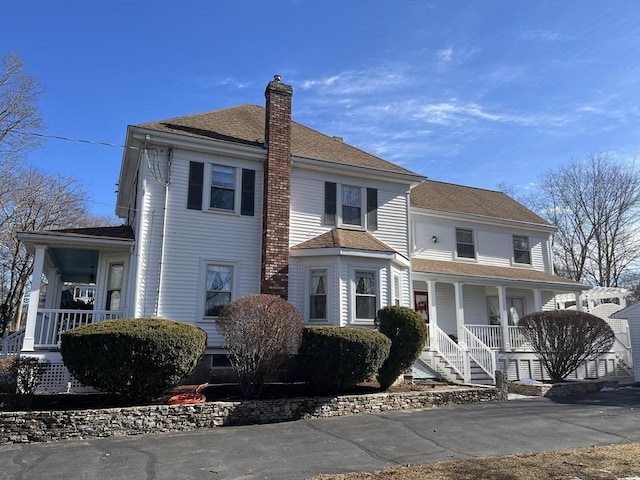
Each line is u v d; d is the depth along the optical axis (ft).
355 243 49.52
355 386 42.91
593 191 125.59
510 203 83.30
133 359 31.12
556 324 53.62
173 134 46.06
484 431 30.76
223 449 26.00
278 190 49.37
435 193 74.90
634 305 64.95
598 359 65.46
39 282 41.52
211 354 44.65
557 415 36.09
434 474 21.12
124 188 59.77
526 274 70.38
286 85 52.54
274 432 30.12
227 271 47.55
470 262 69.00
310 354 38.27
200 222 46.93
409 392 40.50
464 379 49.11
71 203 108.37
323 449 26.16
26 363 32.27
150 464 23.16
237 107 61.52
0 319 93.50
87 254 49.62
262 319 36.14
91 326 32.78
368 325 47.98
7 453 25.16
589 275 127.65
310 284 48.80
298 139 58.08
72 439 28.25
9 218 100.01
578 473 21.01
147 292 43.60
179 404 32.24
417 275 57.47
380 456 24.91
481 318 67.56
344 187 54.80
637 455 24.11
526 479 20.26
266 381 41.47
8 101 94.07
